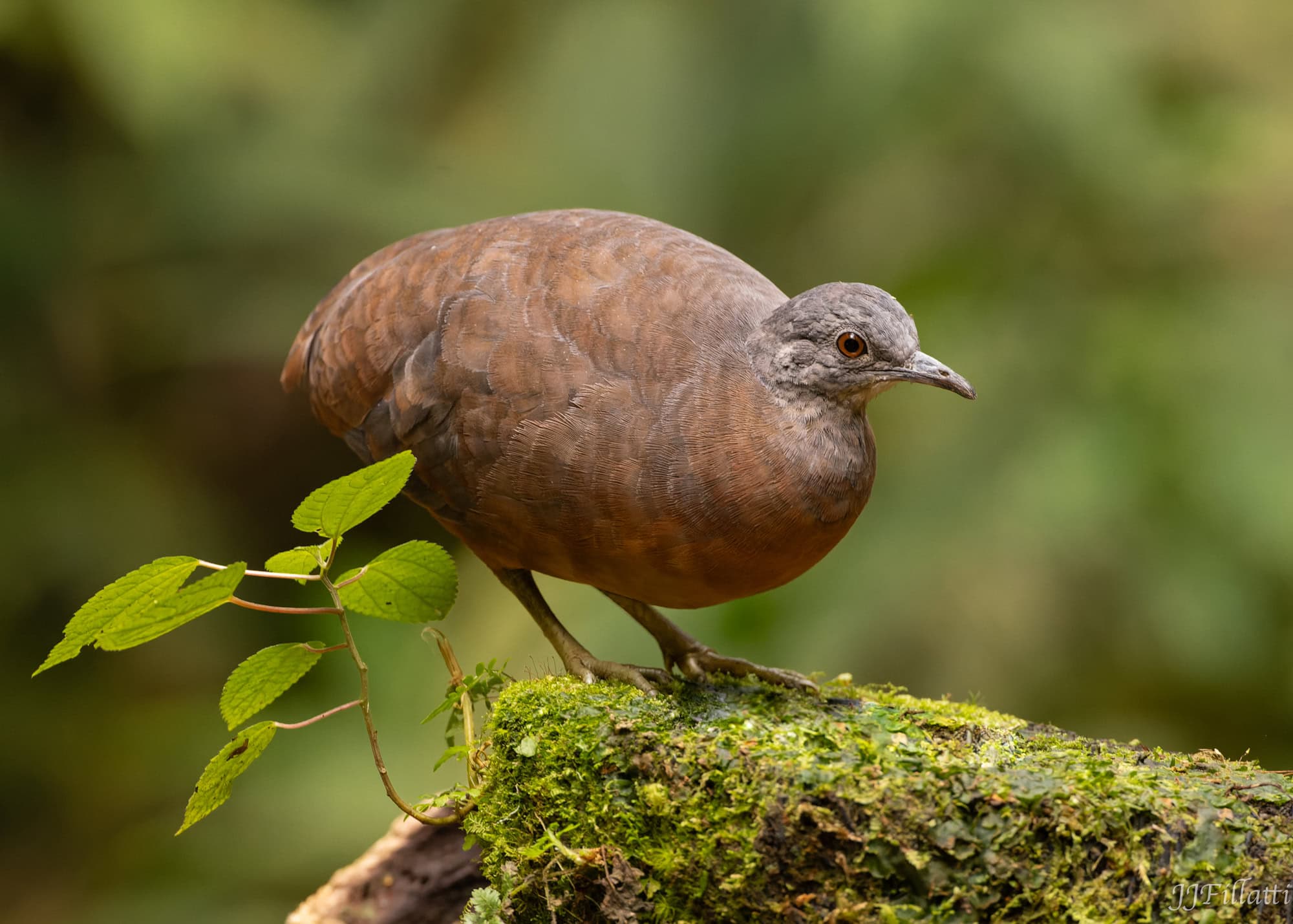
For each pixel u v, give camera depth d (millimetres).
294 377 8109
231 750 5973
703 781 5531
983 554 10828
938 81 12203
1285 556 10680
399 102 13867
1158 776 5605
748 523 6457
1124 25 12281
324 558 5922
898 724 6215
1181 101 12469
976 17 12031
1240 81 12422
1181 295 11898
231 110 13828
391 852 7574
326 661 12805
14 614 13227
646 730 5777
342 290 7938
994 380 11516
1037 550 10781
